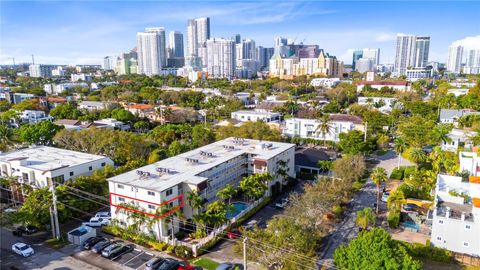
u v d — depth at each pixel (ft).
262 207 251.39
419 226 216.74
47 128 379.14
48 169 241.96
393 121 476.13
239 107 627.05
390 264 134.00
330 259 179.93
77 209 220.23
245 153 277.23
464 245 179.63
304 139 435.94
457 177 221.87
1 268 175.63
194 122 554.46
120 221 213.25
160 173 224.94
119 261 182.70
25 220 200.44
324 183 237.66
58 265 178.91
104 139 323.78
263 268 161.38
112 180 212.64
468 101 549.95
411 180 270.87
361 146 336.90
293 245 158.81
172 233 197.67
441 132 356.38
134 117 526.98
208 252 191.83
